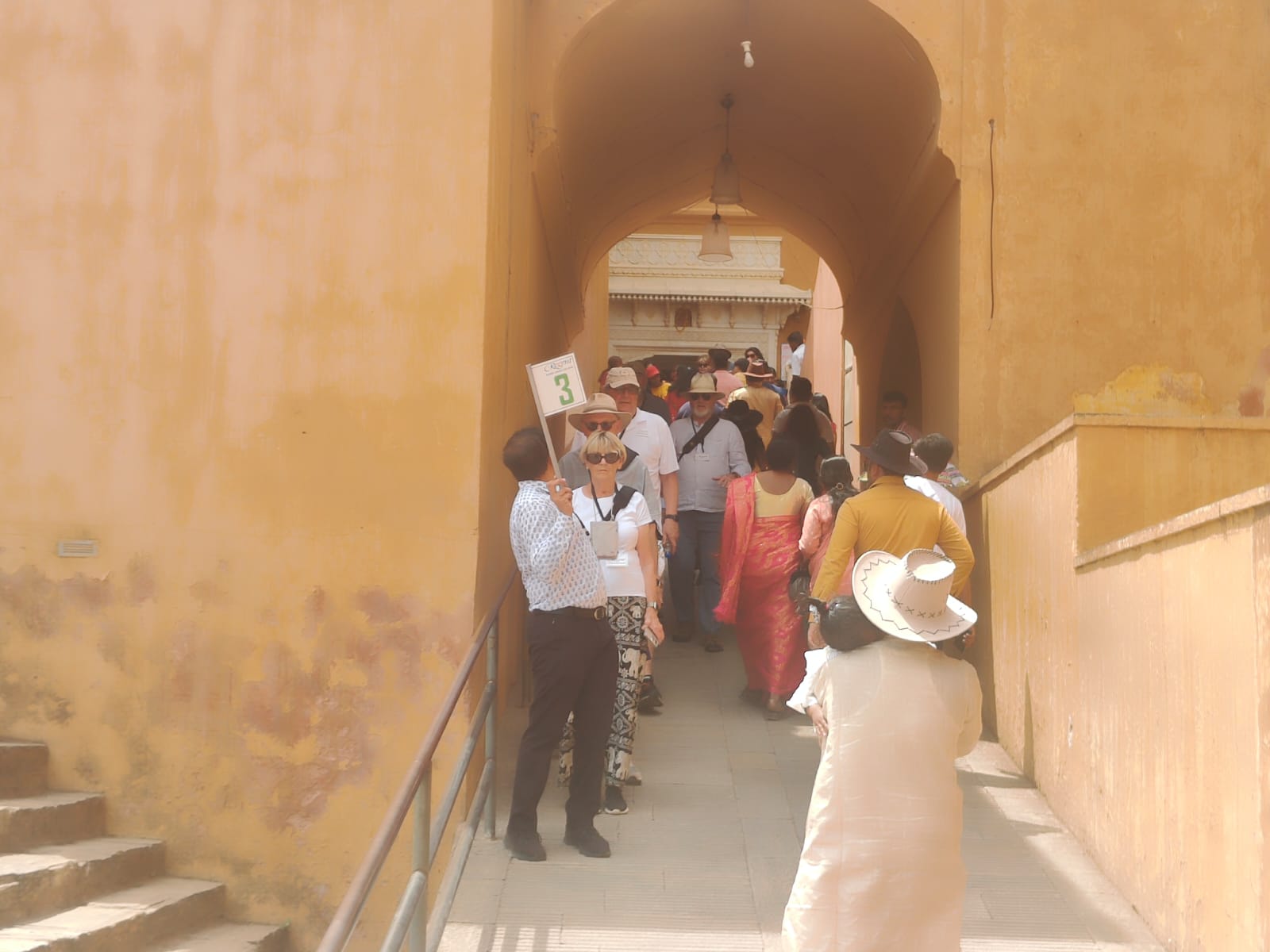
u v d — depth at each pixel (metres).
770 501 7.73
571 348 14.25
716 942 4.84
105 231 6.59
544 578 5.41
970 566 5.68
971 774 6.75
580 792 5.63
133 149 6.61
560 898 5.18
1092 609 5.62
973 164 8.10
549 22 8.10
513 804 5.59
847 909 3.75
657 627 6.18
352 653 6.34
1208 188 8.07
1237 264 8.04
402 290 6.46
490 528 6.70
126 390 6.52
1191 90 8.11
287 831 6.31
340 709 6.32
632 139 11.02
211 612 6.41
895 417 10.28
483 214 6.46
